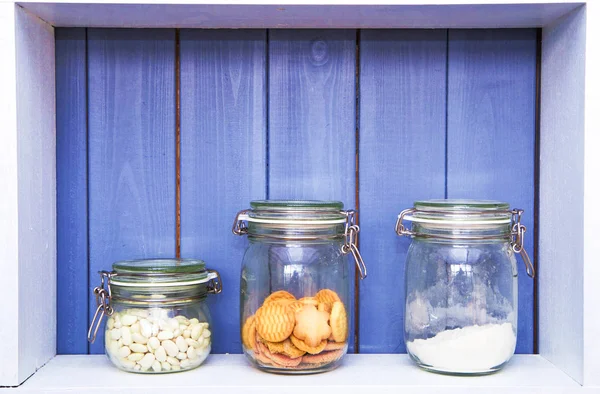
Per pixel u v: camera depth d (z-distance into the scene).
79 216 1.01
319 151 1.02
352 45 1.02
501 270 0.91
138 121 1.01
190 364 0.90
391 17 0.92
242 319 0.93
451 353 0.88
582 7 0.84
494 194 1.02
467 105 1.02
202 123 1.01
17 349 0.84
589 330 0.84
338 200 1.02
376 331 1.03
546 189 0.98
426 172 1.02
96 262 1.01
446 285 0.90
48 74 0.96
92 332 1.01
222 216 1.02
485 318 0.90
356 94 1.02
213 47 1.01
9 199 0.83
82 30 1.00
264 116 1.02
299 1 0.83
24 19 0.86
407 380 0.87
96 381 0.86
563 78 0.91
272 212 0.90
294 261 0.91
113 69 1.01
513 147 1.02
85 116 1.01
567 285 0.89
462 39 1.02
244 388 0.84
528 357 1.00
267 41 1.01
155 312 0.90
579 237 0.85
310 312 0.87
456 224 0.89
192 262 0.95
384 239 1.02
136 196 1.02
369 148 1.02
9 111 0.82
